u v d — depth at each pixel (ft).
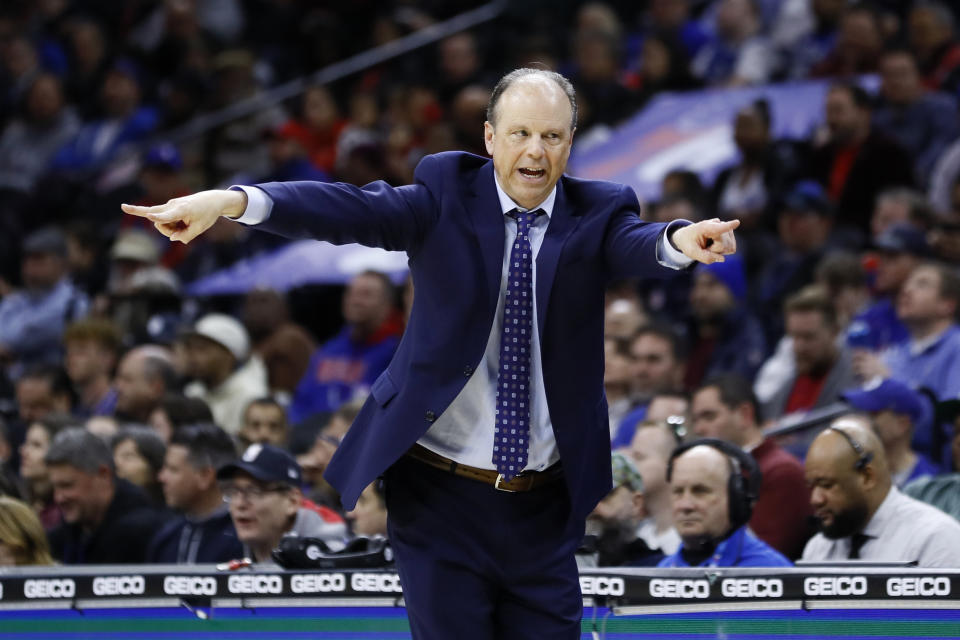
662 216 105.40
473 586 38.93
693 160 121.29
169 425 81.30
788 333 90.74
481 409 38.75
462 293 38.04
